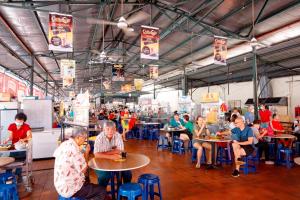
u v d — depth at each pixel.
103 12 7.76
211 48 10.49
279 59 10.42
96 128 7.74
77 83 24.88
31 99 6.98
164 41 10.71
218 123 7.30
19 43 8.78
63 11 6.96
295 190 4.16
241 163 5.03
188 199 3.72
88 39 10.41
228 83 15.20
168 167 5.70
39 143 6.45
